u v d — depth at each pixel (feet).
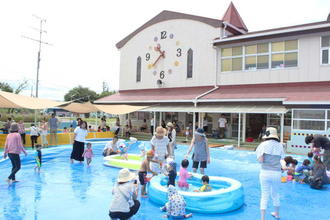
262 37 63.82
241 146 60.54
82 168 39.32
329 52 56.90
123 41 95.25
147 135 79.41
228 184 26.94
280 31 60.54
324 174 30.30
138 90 90.94
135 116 92.99
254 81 66.23
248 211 22.74
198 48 76.74
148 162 26.66
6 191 27.30
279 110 53.67
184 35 79.82
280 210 22.98
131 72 93.04
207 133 77.30
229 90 68.54
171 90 82.28
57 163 43.01
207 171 39.29
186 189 26.21
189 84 78.54
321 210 23.06
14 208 22.52
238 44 68.39
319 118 50.75
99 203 24.11
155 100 77.66
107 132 78.84
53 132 61.77
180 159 48.62
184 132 77.20
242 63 68.28
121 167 39.50
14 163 30.42
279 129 67.05
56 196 25.95
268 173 19.04
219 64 72.33
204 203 22.30
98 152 55.72
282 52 62.49
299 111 52.80
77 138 42.50
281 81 62.39
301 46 59.93
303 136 51.90
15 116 128.06
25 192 27.04
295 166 33.55
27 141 58.29
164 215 21.34
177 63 81.30
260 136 66.23
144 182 26.03
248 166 42.80
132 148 62.64
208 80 74.54
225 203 22.49
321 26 55.93
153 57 87.15
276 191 20.22
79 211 22.09
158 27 85.92
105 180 32.42
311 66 58.80
